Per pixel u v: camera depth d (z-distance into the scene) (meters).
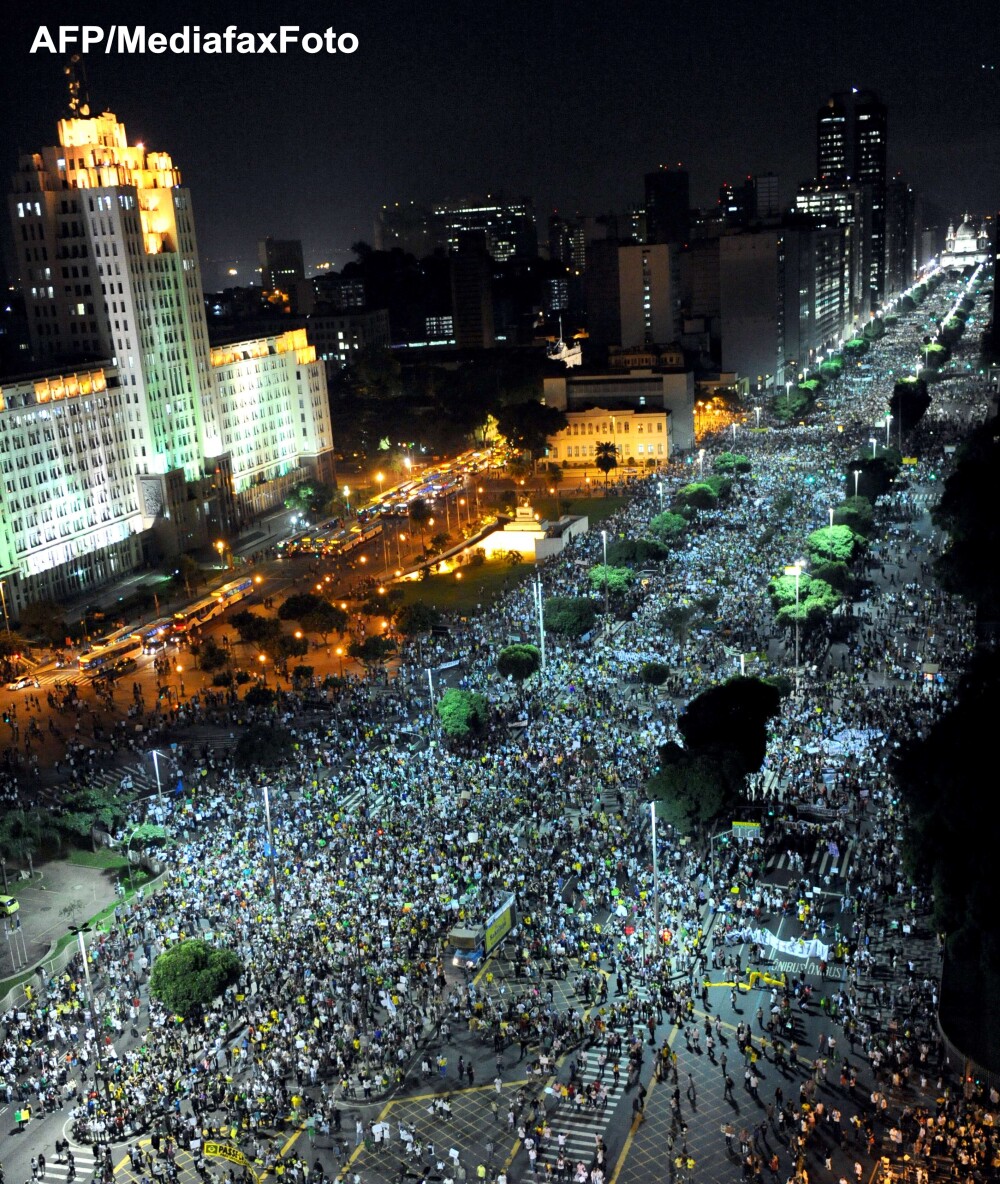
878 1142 80.88
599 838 123.00
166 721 173.00
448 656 187.00
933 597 194.25
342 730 160.75
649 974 99.44
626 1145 82.69
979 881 90.44
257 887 117.75
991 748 96.69
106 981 107.88
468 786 136.00
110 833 139.00
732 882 114.06
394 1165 82.69
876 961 100.94
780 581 178.62
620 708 156.38
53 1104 91.62
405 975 102.00
